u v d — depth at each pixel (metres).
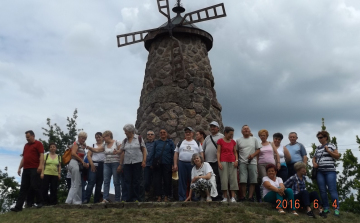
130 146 9.56
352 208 14.38
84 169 10.00
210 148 9.48
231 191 8.99
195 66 13.41
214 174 8.93
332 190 8.55
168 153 9.65
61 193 17.48
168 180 9.57
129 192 9.45
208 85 13.52
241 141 9.36
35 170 9.19
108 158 9.72
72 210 8.52
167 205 8.52
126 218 7.75
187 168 9.30
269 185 8.41
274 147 9.35
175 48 13.37
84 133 9.98
